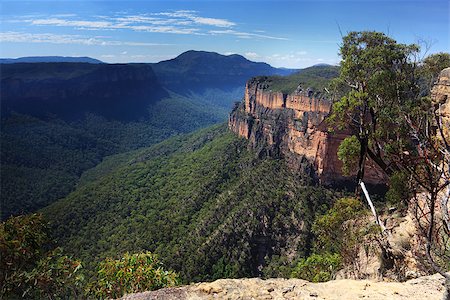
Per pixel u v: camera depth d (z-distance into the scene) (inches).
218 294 304.2
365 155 725.3
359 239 620.4
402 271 507.8
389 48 677.9
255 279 331.3
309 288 321.4
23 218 342.3
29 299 323.9
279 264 1798.7
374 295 311.7
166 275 369.1
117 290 353.7
